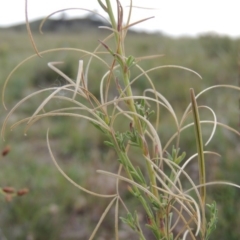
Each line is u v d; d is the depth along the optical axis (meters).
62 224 3.72
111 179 4.34
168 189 1.08
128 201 4.03
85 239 3.65
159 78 8.61
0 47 13.97
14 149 5.53
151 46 13.81
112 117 1.12
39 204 3.84
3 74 10.09
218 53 10.23
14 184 4.24
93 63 9.39
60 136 6.28
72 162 5.20
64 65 9.73
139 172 1.12
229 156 4.07
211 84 7.65
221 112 5.75
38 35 20.30
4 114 7.51
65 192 4.10
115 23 1.12
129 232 3.63
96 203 4.02
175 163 1.15
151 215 1.10
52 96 1.07
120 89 1.13
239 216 3.37
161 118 6.02
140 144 1.12
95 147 5.65
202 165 1.08
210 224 1.11
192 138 4.86
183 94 7.17
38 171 4.65
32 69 10.06
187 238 3.14
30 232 3.62
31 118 1.05
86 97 1.13
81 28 21.00
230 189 3.60
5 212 3.75
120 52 1.12
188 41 13.03
